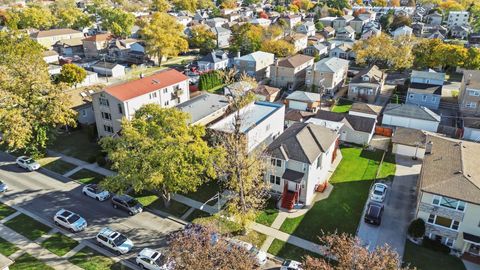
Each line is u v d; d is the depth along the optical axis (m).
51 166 45.47
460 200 29.14
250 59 80.69
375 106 61.44
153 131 35.53
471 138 53.50
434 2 182.12
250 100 46.59
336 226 34.16
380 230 33.56
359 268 20.52
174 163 33.28
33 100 46.06
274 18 151.62
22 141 43.62
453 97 70.81
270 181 38.62
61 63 93.69
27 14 126.38
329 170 44.25
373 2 197.25
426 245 31.36
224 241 24.34
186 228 29.06
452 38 126.19
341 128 51.97
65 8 150.88
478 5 167.25
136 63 98.25
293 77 75.69
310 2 197.25
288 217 35.50
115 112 49.31
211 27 120.94
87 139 53.00
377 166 45.38
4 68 49.88
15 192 39.88
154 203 38.12
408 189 40.22
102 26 124.38
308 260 22.48
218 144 38.72
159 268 28.17
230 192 36.38
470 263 29.78
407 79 77.00
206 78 73.56
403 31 116.75
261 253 29.80
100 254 30.97
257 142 44.62
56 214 34.44
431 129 55.66
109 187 33.84
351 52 97.69
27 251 31.16
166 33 95.00
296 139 37.53
